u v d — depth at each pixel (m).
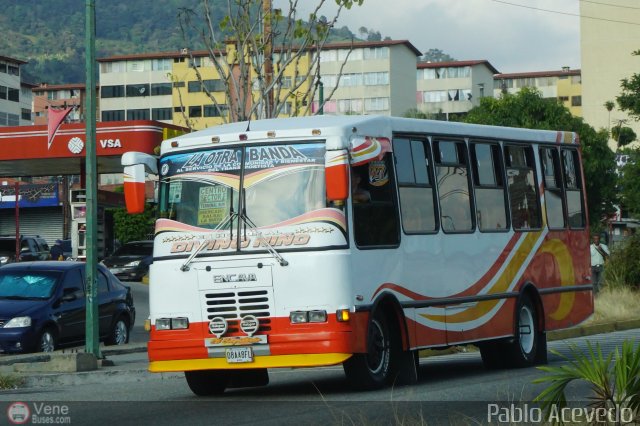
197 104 152.75
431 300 16.64
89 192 20.55
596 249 38.03
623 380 9.86
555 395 9.97
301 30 29.61
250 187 14.88
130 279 54.75
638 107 43.28
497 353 19.30
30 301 24.98
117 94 171.38
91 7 20.59
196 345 14.84
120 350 24.55
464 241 17.70
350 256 14.65
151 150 50.09
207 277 14.87
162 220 15.32
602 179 76.12
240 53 29.53
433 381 16.83
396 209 15.94
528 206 19.98
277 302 14.57
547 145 20.88
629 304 35.50
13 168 57.03
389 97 159.50
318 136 14.75
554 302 20.53
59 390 16.95
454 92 179.38
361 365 14.96
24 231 99.19
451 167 17.66
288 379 18.42
